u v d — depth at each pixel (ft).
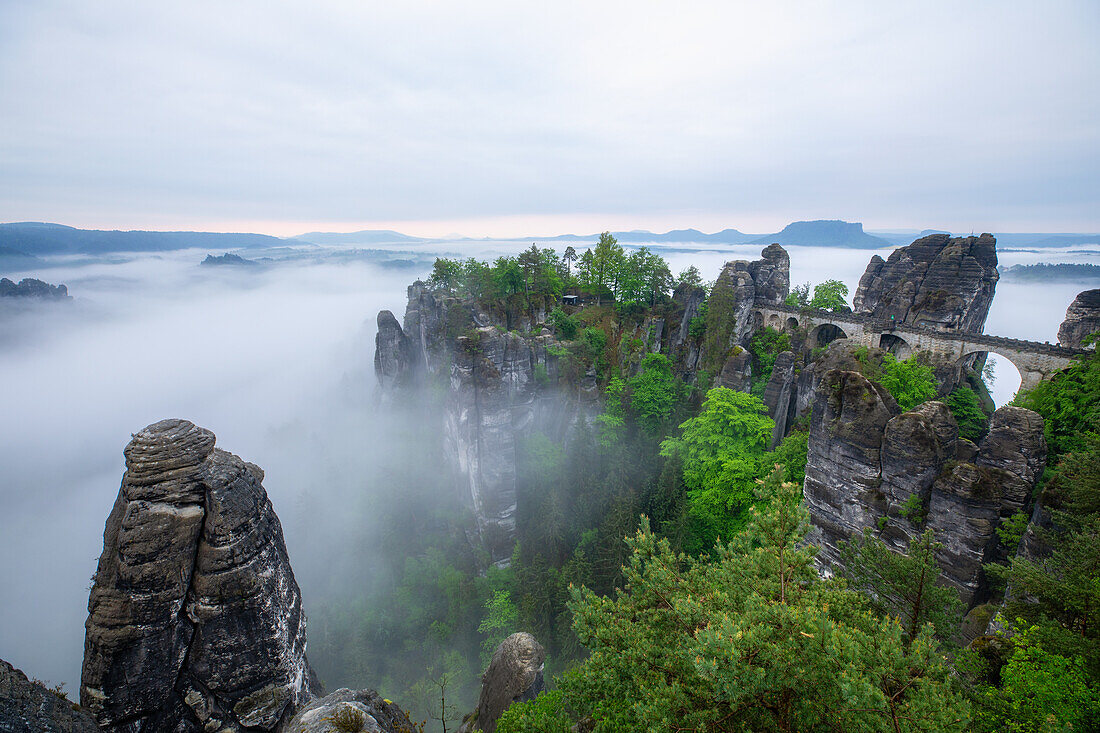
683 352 284.61
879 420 108.17
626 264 309.63
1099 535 63.21
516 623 173.06
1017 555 85.25
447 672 166.50
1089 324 217.56
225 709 61.72
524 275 315.78
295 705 65.87
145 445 59.16
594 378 255.70
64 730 48.19
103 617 56.80
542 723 58.59
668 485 186.09
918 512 102.83
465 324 269.03
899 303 265.75
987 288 261.24
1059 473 80.43
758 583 51.21
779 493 52.70
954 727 33.24
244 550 60.64
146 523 57.57
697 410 239.50
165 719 59.21
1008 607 65.10
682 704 44.01
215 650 60.34
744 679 37.47
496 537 206.80
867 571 66.33
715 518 172.24
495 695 89.20
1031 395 160.56
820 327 281.74
